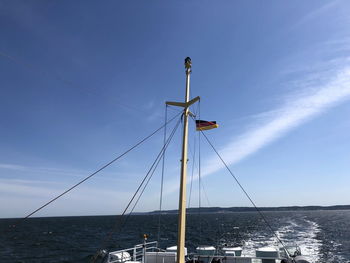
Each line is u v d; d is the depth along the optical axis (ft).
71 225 546.67
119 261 55.88
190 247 192.13
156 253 57.98
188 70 37.99
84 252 191.31
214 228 382.83
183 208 32.53
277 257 61.26
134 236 287.89
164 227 419.95
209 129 51.78
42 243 248.93
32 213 34.06
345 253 156.04
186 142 34.91
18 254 187.83
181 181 33.37
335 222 430.20
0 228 482.69
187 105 36.06
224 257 60.80
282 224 413.59
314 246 183.01
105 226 489.67
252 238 240.32
